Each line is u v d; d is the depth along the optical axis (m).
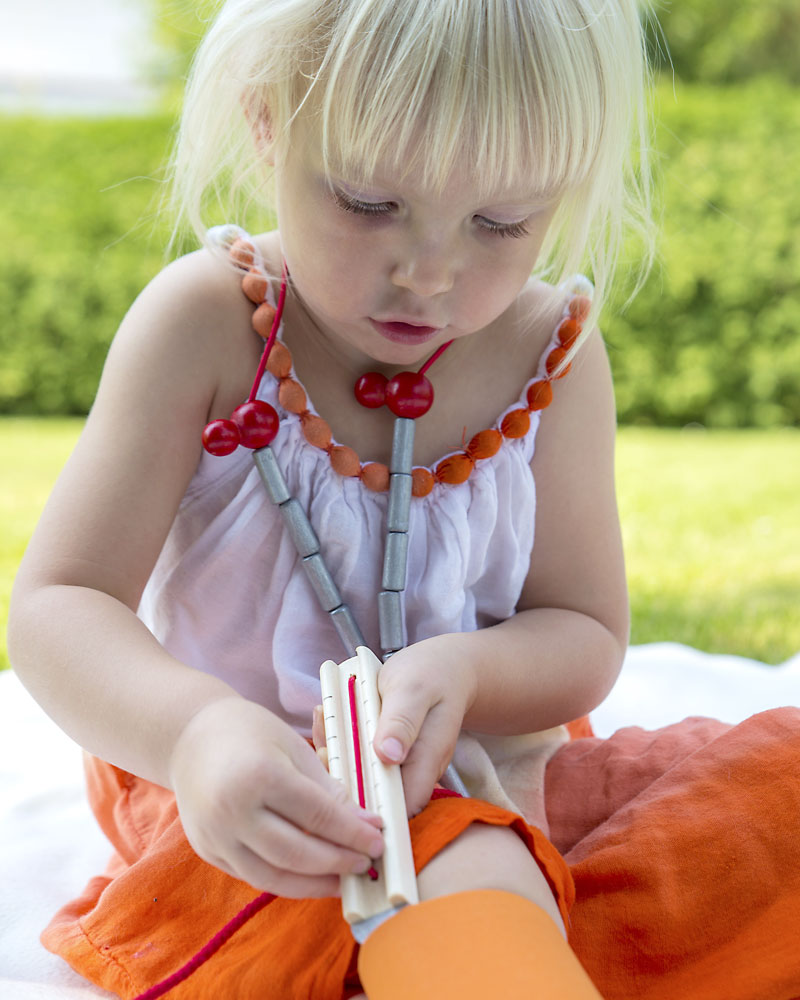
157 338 1.00
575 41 0.86
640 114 1.04
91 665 0.89
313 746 0.95
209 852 0.77
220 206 1.10
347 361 1.04
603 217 1.03
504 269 0.91
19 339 4.55
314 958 0.79
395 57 0.82
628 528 3.06
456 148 0.82
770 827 0.89
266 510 1.02
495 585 1.10
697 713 1.52
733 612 2.35
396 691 0.85
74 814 1.29
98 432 1.00
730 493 3.47
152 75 6.43
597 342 1.15
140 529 0.98
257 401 0.99
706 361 4.62
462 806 0.81
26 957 1.00
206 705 0.82
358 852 0.74
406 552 1.01
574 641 1.07
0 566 2.56
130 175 4.58
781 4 6.75
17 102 7.67
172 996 0.83
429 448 1.07
